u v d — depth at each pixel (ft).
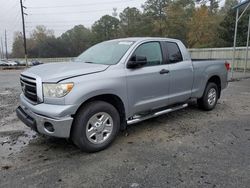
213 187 9.47
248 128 16.30
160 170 10.79
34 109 11.77
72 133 12.10
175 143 13.78
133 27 187.62
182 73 16.88
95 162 11.59
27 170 10.88
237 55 66.18
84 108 12.07
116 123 13.32
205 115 19.40
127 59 13.83
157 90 15.23
